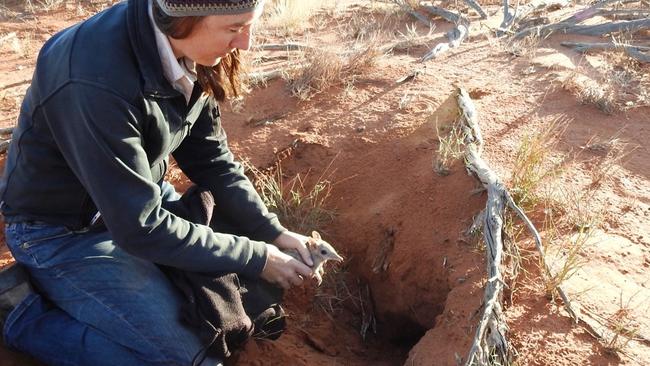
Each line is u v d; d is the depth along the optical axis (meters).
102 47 2.13
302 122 4.32
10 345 2.60
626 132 4.11
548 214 3.28
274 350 2.88
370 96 4.55
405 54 5.38
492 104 4.37
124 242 2.29
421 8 6.55
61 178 2.38
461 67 5.01
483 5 6.72
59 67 2.14
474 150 3.56
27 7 6.78
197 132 2.76
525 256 3.03
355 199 3.82
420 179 3.68
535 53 5.26
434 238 3.33
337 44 5.68
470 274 3.00
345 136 4.14
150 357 2.46
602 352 2.56
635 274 2.98
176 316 2.49
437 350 2.71
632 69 5.01
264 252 2.54
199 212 2.71
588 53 5.34
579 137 4.01
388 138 4.07
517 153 3.75
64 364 2.55
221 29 2.13
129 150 2.17
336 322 3.40
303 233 3.64
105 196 2.21
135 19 2.16
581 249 3.08
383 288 3.46
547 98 4.46
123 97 2.13
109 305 2.46
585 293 2.83
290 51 5.52
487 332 2.55
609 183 3.58
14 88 4.97
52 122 2.18
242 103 4.53
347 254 3.64
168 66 2.21
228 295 2.56
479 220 3.15
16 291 2.54
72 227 2.51
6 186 2.48
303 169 4.01
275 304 2.82
